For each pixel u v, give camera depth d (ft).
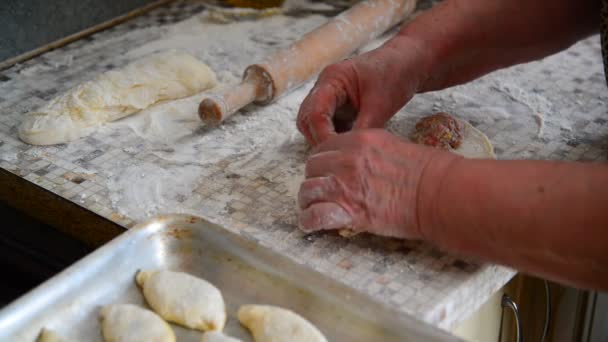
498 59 3.54
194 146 3.45
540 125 3.60
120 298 2.49
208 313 2.39
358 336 2.31
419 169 2.61
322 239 2.81
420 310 2.47
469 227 2.48
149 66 3.84
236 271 2.55
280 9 4.92
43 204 3.16
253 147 3.44
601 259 2.27
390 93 3.31
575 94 3.89
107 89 3.63
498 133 3.53
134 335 2.31
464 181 2.50
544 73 4.11
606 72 3.05
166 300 2.43
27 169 3.27
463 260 2.70
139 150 3.42
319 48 3.93
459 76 3.59
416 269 2.66
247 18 4.85
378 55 3.35
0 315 2.24
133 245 2.56
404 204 2.61
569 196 2.33
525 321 4.12
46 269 3.34
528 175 2.44
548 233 2.33
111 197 3.09
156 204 3.03
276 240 2.80
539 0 3.36
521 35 3.43
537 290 4.05
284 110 3.77
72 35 4.58
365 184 2.65
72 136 3.49
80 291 2.42
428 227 2.59
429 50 3.41
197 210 2.99
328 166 2.75
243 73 3.94
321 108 3.19
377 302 2.33
